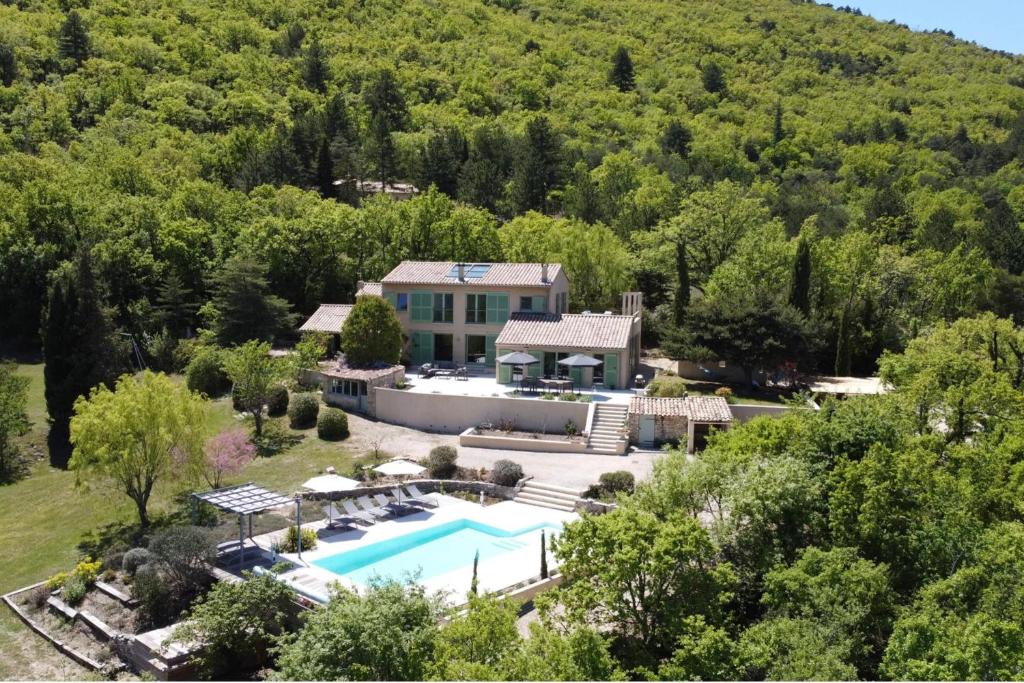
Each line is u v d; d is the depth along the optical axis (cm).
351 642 1600
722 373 5056
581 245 6284
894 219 8088
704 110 16062
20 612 2494
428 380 4669
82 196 6481
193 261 6031
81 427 2894
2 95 9469
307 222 6362
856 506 2062
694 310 4875
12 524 3153
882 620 1802
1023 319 6506
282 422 4097
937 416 3212
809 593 1780
